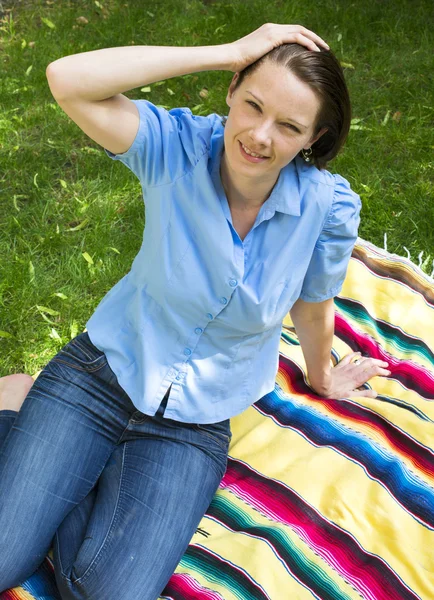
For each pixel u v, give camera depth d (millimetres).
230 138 1891
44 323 3246
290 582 2207
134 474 2191
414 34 5258
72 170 4129
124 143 1958
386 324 3152
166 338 2209
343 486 2467
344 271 2268
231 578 2203
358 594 2203
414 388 2910
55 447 2213
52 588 2219
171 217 2053
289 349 2994
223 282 2055
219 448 2338
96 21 5309
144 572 2043
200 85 4773
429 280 3340
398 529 2367
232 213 2074
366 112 4590
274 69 1780
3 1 5414
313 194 2045
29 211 3814
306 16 5395
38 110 4488
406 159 4230
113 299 2328
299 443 2615
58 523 2201
